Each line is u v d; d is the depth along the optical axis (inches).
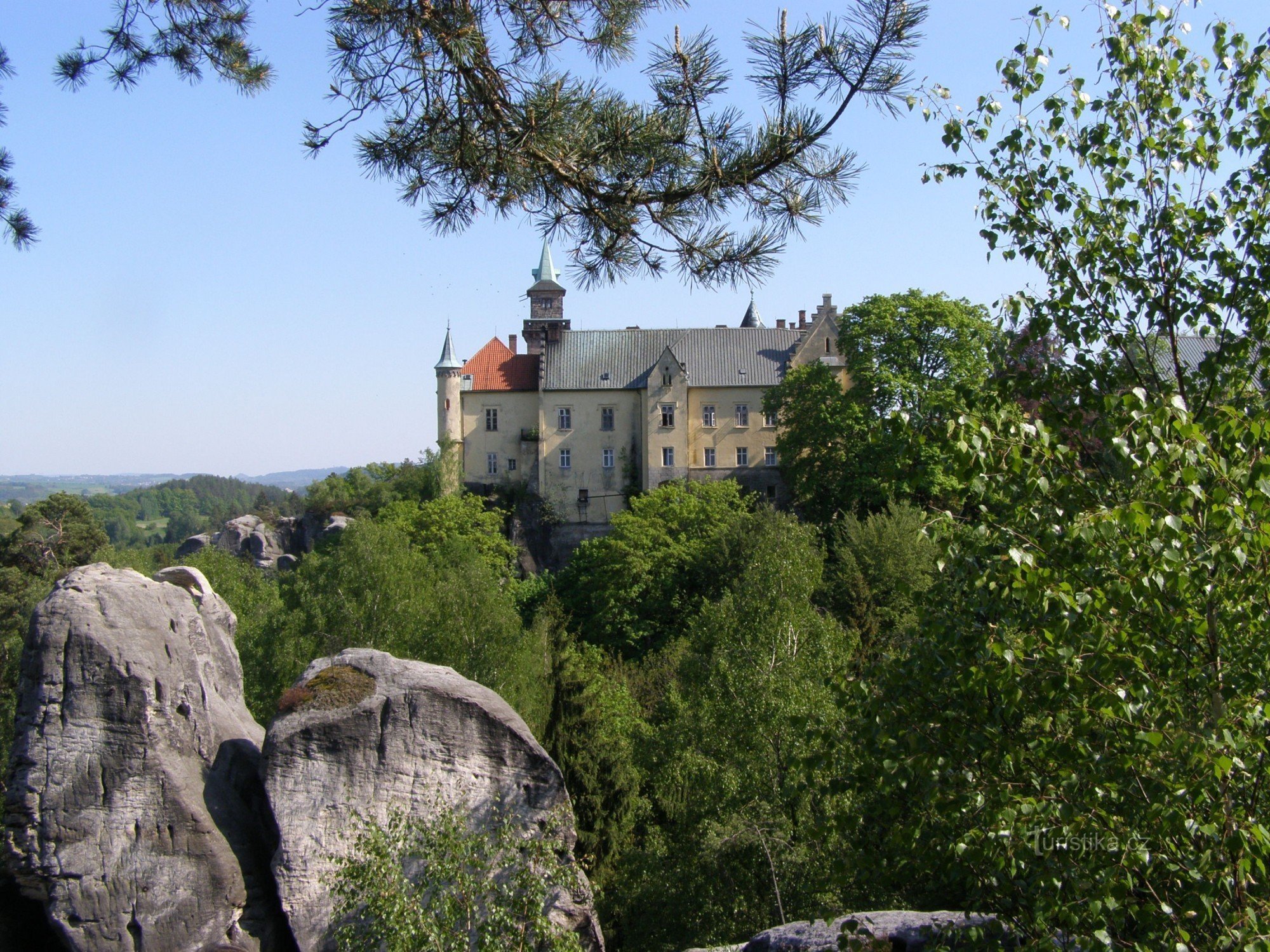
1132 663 382.6
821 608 2234.3
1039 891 406.3
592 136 449.1
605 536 3476.9
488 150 458.3
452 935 619.2
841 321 3014.3
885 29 388.8
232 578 2544.3
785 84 408.8
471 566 2014.0
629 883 1246.9
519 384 3868.1
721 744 1160.8
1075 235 520.4
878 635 1979.6
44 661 729.6
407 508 3599.9
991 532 429.7
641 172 446.0
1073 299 524.4
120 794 716.0
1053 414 482.3
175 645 762.8
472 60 437.7
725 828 1045.2
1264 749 385.4
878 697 461.1
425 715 746.8
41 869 699.4
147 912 698.2
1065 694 407.5
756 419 3715.6
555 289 3983.8
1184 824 372.2
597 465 3786.9
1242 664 397.1
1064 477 416.2
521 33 467.2
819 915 923.4
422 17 433.4
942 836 439.5
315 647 1694.1
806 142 426.3
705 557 2859.3
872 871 478.0
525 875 653.9
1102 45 519.2
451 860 638.5
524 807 747.4
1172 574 369.4
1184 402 474.9
